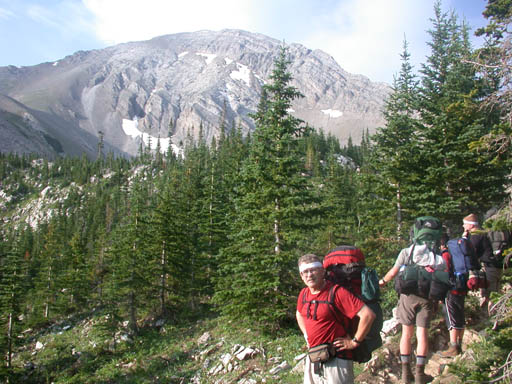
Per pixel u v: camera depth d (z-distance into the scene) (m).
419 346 5.47
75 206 128.50
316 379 4.04
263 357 12.92
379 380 6.67
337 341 3.79
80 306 41.00
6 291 30.59
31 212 139.12
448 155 15.11
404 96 17.70
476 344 5.96
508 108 7.67
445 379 5.46
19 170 169.25
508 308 5.04
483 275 6.18
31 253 77.44
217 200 30.16
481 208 15.77
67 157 178.75
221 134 115.25
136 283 27.20
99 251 50.50
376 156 18.42
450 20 19.30
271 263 15.01
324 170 60.88
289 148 16.34
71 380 21.48
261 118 16.92
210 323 23.20
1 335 29.12
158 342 22.84
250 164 16.81
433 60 18.62
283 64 16.59
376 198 18.38
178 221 32.03
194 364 16.22
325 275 4.30
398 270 5.69
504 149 7.12
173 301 29.52
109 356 23.42
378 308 4.23
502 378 4.38
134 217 29.05
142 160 152.62
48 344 30.19
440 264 5.38
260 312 15.12
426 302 5.48
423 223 5.53
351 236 26.20
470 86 16.00
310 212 15.96
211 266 29.38
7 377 25.36
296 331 14.67
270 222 16.03
